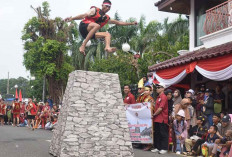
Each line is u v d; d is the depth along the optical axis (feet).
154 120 31.50
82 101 25.04
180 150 30.42
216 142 26.23
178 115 30.63
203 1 48.37
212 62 34.35
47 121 64.13
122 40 99.71
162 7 52.60
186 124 30.50
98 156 24.21
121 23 27.63
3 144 32.68
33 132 51.60
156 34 93.76
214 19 43.14
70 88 25.95
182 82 47.57
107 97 25.79
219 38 41.32
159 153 30.14
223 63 32.81
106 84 26.16
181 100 34.24
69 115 24.36
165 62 44.09
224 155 25.32
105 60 72.59
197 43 49.11
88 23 26.20
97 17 26.40
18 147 30.53
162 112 30.96
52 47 88.28
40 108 71.05
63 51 90.07
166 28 96.12
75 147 23.81
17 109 71.72
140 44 93.45
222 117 30.68
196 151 28.68
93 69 73.56
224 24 41.24
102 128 24.85
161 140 30.68
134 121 33.81
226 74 32.40
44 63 87.81
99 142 24.48
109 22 27.53
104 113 25.26
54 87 92.48
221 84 39.96
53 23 91.66
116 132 25.09
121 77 66.13
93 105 25.22
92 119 24.82
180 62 38.40
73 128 24.16
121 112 25.71
